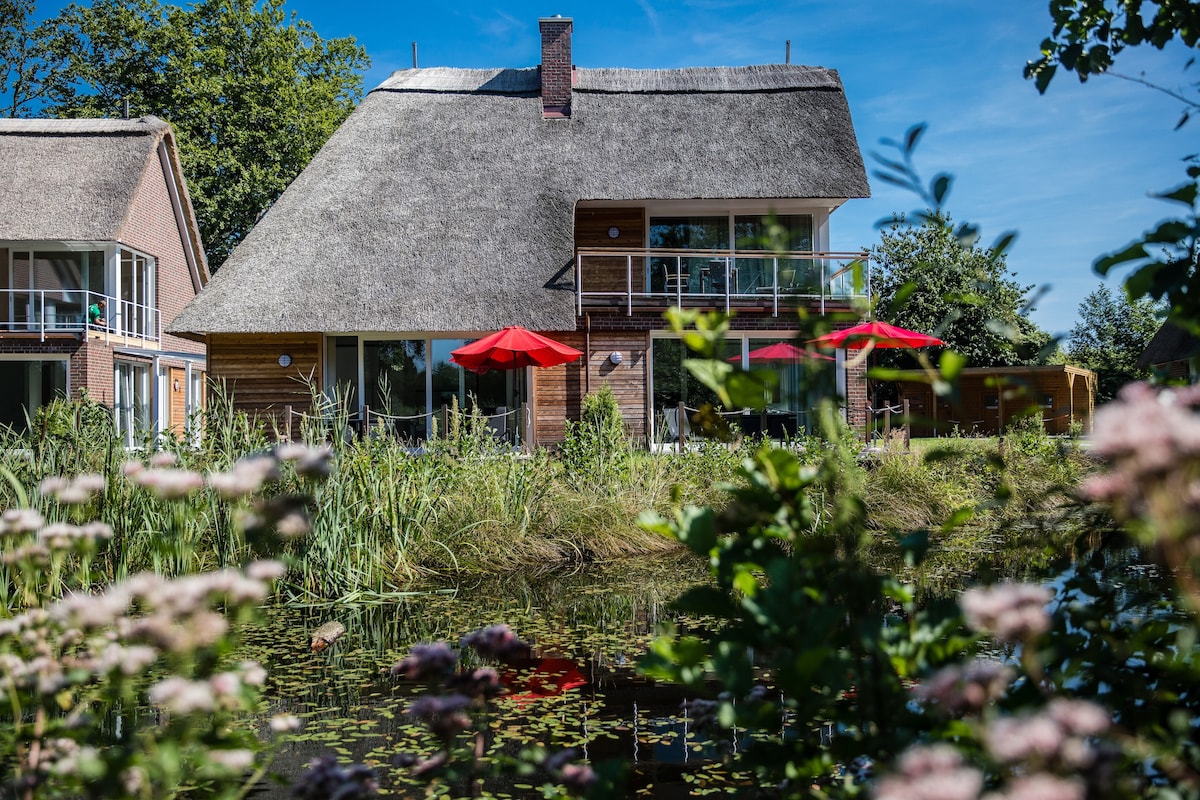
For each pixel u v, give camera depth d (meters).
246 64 31.73
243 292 16.14
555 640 5.89
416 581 8.17
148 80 31.28
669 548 9.74
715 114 19.12
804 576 1.77
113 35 31.30
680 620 6.45
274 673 5.15
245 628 6.36
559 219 17.34
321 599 7.36
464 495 9.46
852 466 1.86
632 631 6.14
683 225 18.55
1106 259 1.71
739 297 17.00
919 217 1.87
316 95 32.72
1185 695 1.95
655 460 11.39
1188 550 0.99
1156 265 1.68
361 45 34.56
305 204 17.44
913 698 1.69
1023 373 24.56
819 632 1.54
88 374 20.67
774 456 1.87
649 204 17.97
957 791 0.88
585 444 11.45
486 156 18.41
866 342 2.11
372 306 16.08
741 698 1.79
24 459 7.32
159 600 1.76
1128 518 1.09
